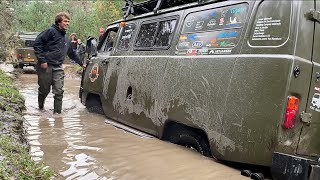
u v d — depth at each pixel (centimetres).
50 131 340
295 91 219
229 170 240
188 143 291
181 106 284
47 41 423
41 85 432
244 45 245
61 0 1828
